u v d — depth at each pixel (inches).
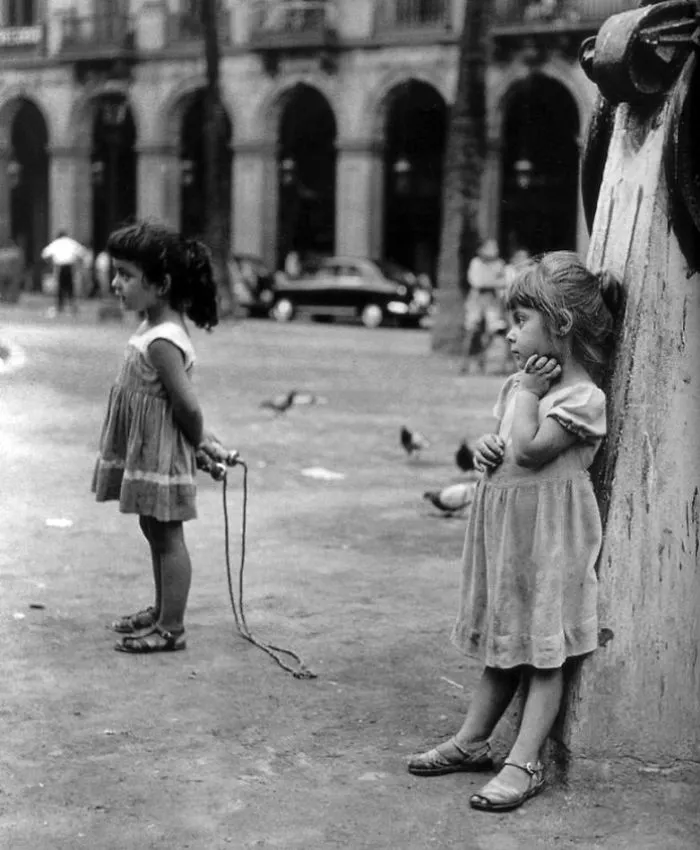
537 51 1462.8
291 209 1786.4
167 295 206.7
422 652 215.0
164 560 210.8
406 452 445.4
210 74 1344.7
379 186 1648.6
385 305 1428.4
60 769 161.3
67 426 482.6
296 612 238.1
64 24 1870.1
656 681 155.6
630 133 162.2
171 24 1795.0
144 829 144.6
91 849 139.4
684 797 155.3
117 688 192.7
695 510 157.0
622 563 155.0
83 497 344.5
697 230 155.3
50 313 1352.1
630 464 155.3
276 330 1286.9
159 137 1822.1
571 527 153.3
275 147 1726.1
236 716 181.9
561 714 157.3
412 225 1702.8
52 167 1936.5
